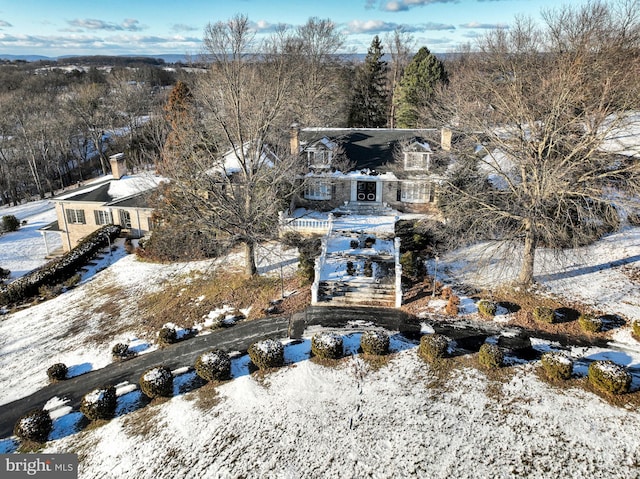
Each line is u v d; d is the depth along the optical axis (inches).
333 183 1553.9
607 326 900.0
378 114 2506.2
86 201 1624.0
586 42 1133.1
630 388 734.5
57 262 1405.0
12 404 868.0
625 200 943.7
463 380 784.9
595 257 1156.5
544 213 951.6
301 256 1197.7
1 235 1956.2
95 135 2999.5
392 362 843.4
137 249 1471.5
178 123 1501.0
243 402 783.1
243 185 1175.6
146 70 4685.0
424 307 1007.0
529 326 919.7
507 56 1236.5
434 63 2252.7
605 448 638.5
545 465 624.7
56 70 5216.5
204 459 684.7
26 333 1132.5
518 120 1004.6
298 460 665.6
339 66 3011.8
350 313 1007.0
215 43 1115.3
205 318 1061.8
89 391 875.4
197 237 1346.0
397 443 677.3
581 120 931.3
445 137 1438.2
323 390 790.5
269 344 867.4
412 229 1331.2
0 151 2677.2
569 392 741.9
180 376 876.6
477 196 1073.5
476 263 1173.7
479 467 631.2
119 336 1050.7
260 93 1393.9
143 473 676.7
